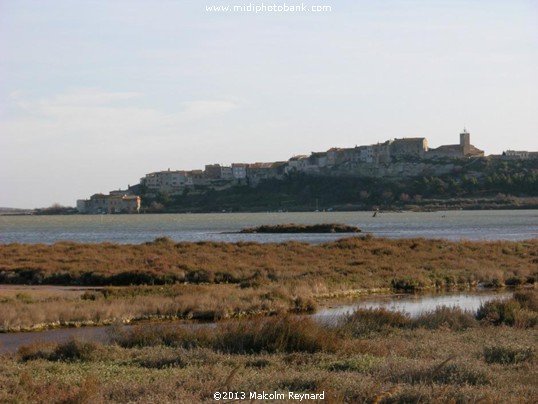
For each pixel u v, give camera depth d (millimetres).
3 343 46000
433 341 38750
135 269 91188
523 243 140125
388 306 64938
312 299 65688
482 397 22531
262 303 61688
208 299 61656
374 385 23703
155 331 41062
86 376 28391
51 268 93812
